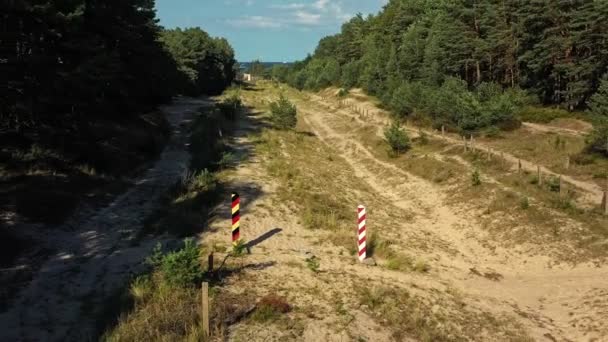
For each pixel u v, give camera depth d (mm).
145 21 43938
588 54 41312
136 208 21531
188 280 13000
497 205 23406
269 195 23641
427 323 12680
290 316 12258
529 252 19094
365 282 14977
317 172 31359
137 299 12359
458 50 54156
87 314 12125
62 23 24281
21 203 18547
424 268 17078
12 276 13984
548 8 42500
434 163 32594
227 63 122500
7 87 22500
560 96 45125
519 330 12992
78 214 19594
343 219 21984
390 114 57094
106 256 16016
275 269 15445
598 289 15367
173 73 65875
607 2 38219
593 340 12562
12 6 20938
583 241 18859
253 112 62344
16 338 10859
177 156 33875
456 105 42688
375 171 34969
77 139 27688
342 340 11367
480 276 17188
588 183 25266
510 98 42312
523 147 33375
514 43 48125
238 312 12070
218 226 19281
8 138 24688
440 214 24875
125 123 37750
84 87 26500
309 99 93188
